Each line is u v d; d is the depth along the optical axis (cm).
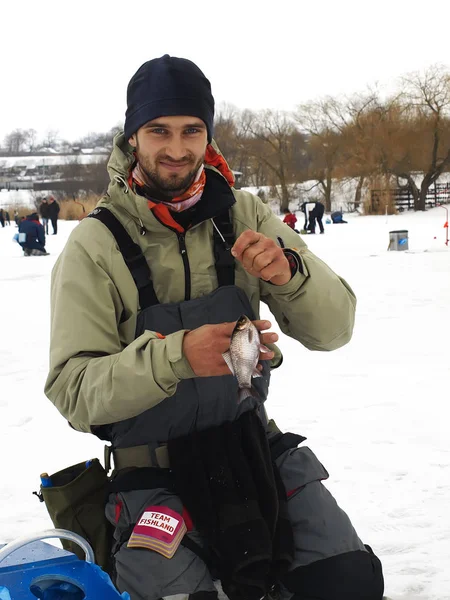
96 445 544
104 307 248
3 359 842
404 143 5641
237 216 278
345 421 554
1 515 430
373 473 454
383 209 5550
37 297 1375
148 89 252
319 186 6869
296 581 250
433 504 408
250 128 6719
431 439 507
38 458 521
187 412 250
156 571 231
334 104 6272
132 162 272
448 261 1655
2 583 197
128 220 260
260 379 267
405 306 1052
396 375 678
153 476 249
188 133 255
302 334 273
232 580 238
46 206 3828
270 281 249
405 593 317
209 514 241
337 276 272
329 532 252
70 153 17488
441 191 6288
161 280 261
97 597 197
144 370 222
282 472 265
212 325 220
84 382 235
